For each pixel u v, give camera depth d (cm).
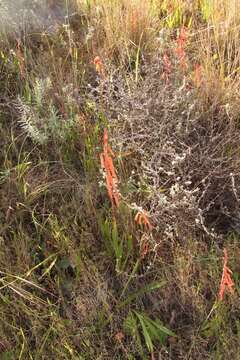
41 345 210
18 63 313
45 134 278
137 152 269
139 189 247
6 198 256
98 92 292
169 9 373
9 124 299
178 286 224
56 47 346
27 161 279
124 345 213
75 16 377
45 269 233
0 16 354
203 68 306
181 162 259
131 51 339
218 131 283
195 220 235
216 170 259
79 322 218
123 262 236
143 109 272
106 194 256
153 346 212
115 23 347
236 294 221
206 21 369
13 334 214
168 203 234
